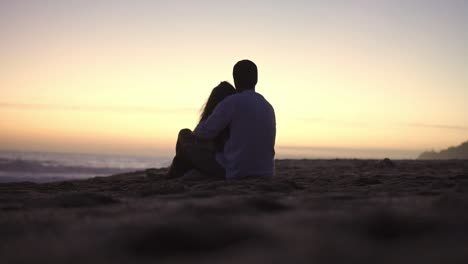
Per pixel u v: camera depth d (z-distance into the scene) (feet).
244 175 15.65
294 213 6.67
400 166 32.81
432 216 5.54
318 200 8.95
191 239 4.31
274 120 16.35
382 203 8.25
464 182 13.57
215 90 17.43
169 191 11.95
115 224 5.95
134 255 3.99
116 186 15.40
